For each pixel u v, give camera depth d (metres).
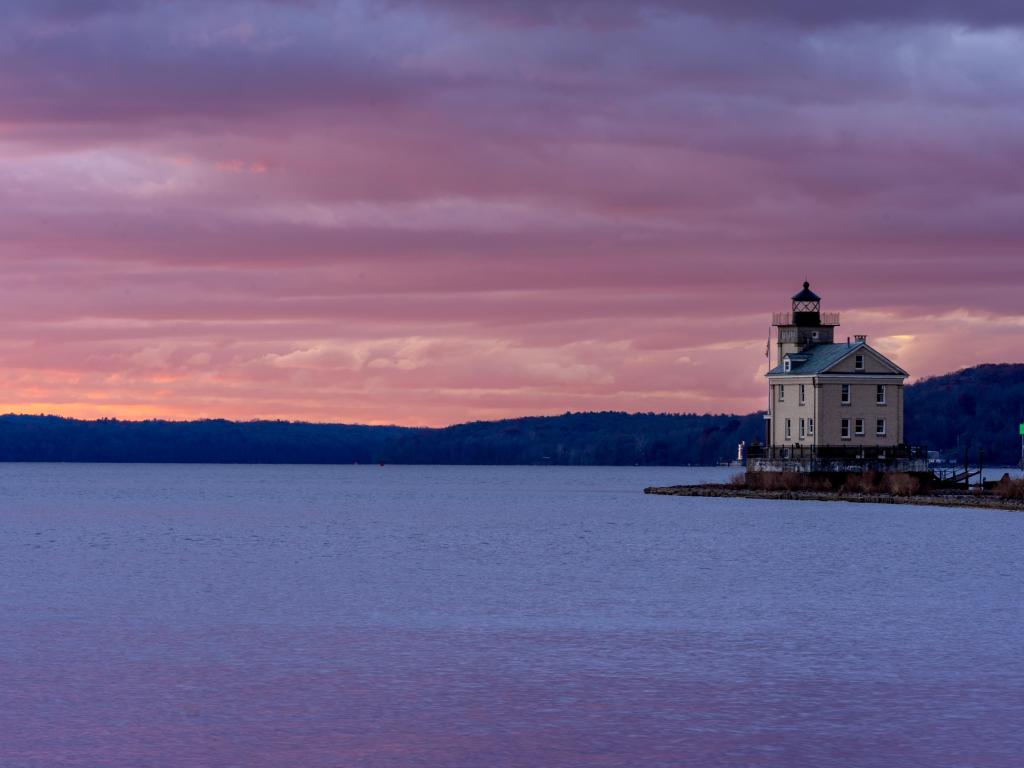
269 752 42.41
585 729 45.44
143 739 43.97
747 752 42.50
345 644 62.25
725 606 76.19
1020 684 52.41
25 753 42.19
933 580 89.38
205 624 68.88
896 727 45.56
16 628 67.38
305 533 146.62
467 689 51.81
